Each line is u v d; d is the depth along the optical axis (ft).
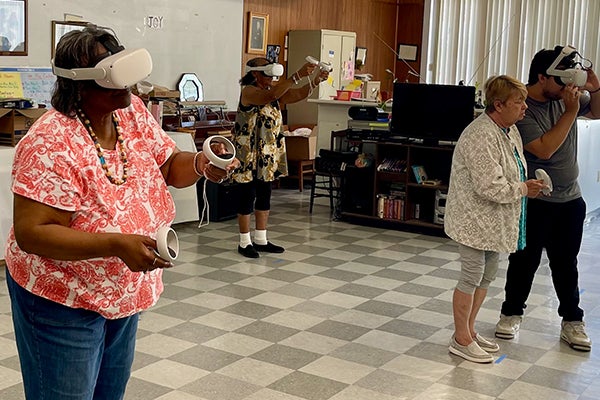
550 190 12.39
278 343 13.94
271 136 20.16
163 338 13.96
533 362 13.44
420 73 40.78
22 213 5.94
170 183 7.13
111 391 7.07
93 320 6.45
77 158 6.08
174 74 28.60
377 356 13.47
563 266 14.14
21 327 6.43
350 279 18.51
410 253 21.48
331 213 26.78
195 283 17.61
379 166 24.52
